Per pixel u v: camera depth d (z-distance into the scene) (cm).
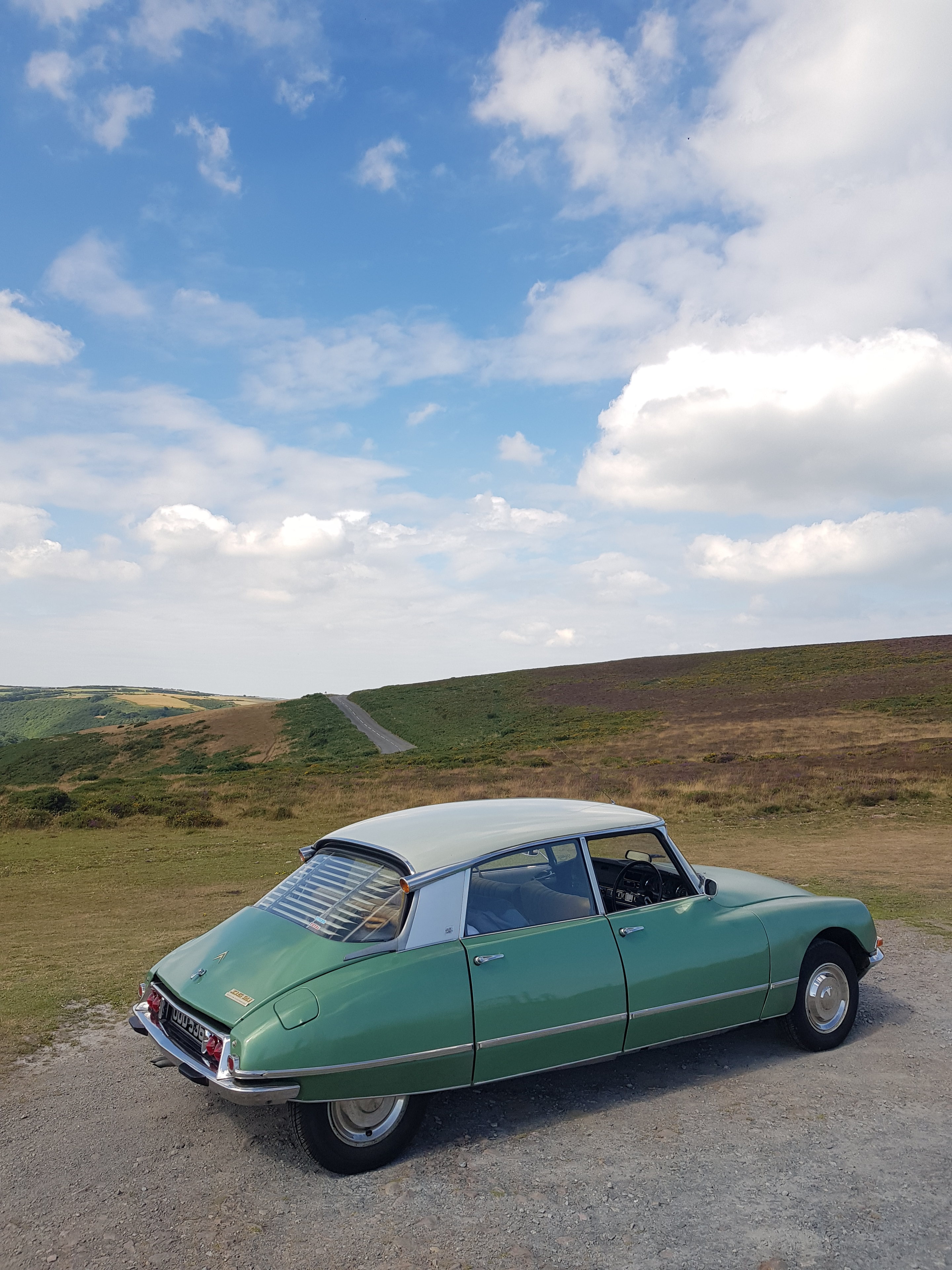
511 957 366
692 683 8062
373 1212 311
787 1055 455
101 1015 568
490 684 10388
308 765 5428
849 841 1486
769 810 1959
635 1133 369
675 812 2025
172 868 1518
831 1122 371
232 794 3014
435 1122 387
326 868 411
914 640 9394
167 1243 292
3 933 935
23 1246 292
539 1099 407
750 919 441
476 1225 300
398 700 9912
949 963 634
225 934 399
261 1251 286
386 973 341
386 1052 329
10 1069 472
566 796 2436
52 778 7069
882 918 795
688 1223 296
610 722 6141
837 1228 288
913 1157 336
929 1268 264
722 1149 350
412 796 2673
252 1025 321
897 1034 483
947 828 1593
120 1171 347
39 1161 357
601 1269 271
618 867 465
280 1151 364
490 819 430
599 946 389
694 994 406
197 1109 411
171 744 8212
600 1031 379
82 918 1035
